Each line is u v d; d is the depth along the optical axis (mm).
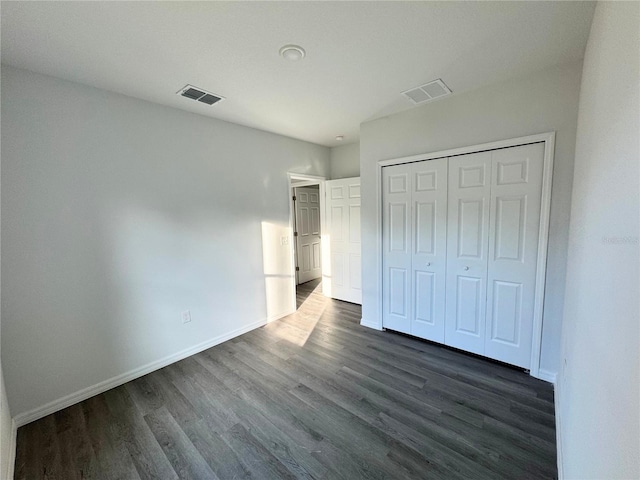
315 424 1872
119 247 2340
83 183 2145
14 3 1319
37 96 1938
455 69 2072
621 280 646
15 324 1898
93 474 1551
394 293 3205
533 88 2154
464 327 2729
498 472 1499
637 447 483
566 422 1425
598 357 834
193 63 1902
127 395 2219
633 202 588
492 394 2127
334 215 4406
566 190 2088
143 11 1405
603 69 1044
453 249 2709
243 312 3311
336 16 1482
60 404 2076
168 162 2611
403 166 2959
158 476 1533
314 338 3166
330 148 4402
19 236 1898
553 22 1549
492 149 2396
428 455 1613
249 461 1611
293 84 2238
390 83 2260
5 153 1834
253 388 2273
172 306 2695
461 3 1411
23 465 1614
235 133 3137
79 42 1644
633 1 674
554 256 2174
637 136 581
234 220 3164
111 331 2318
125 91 2277
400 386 2252
